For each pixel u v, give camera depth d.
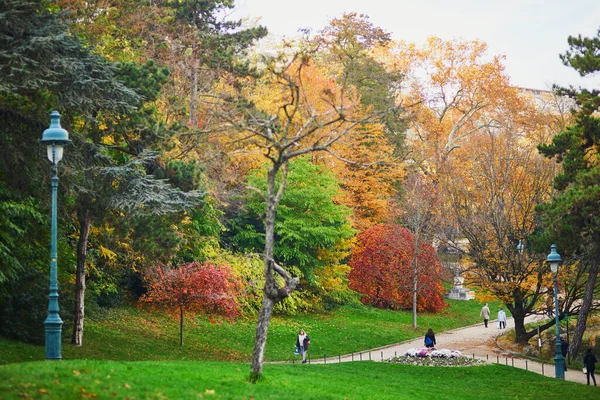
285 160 21.55
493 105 76.94
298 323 51.84
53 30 26.89
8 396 15.56
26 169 28.28
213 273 39.56
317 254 56.44
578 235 39.41
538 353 45.91
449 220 55.03
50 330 21.73
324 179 54.75
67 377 17.84
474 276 51.25
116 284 45.03
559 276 47.66
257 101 46.25
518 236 49.22
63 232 35.06
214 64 47.84
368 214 69.56
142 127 31.78
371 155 65.50
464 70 77.62
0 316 30.23
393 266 63.22
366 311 59.91
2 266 27.48
